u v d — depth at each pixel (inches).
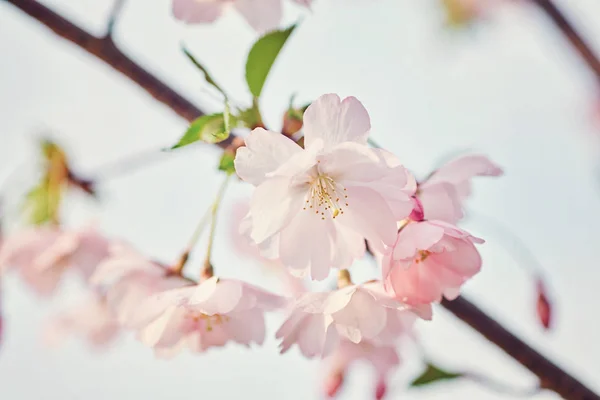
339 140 12.7
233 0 14.3
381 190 12.8
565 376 14.9
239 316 13.8
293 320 13.2
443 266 13.2
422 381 15.2
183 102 15.3
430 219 13.3
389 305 12.9
